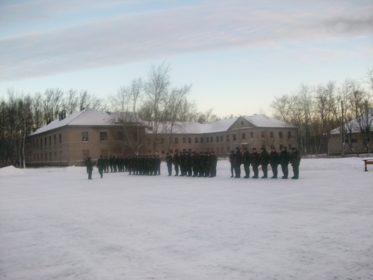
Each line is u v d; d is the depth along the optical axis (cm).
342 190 1638
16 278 634
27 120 9638
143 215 1168
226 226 956
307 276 579
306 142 9238
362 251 697
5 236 962
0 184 2975
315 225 933
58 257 748
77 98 10788
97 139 7819
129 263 682
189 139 10094
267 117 9531
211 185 2119
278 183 2097
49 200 1711
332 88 8175
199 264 657
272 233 863
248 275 593
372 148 7506
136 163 3716
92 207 1406
